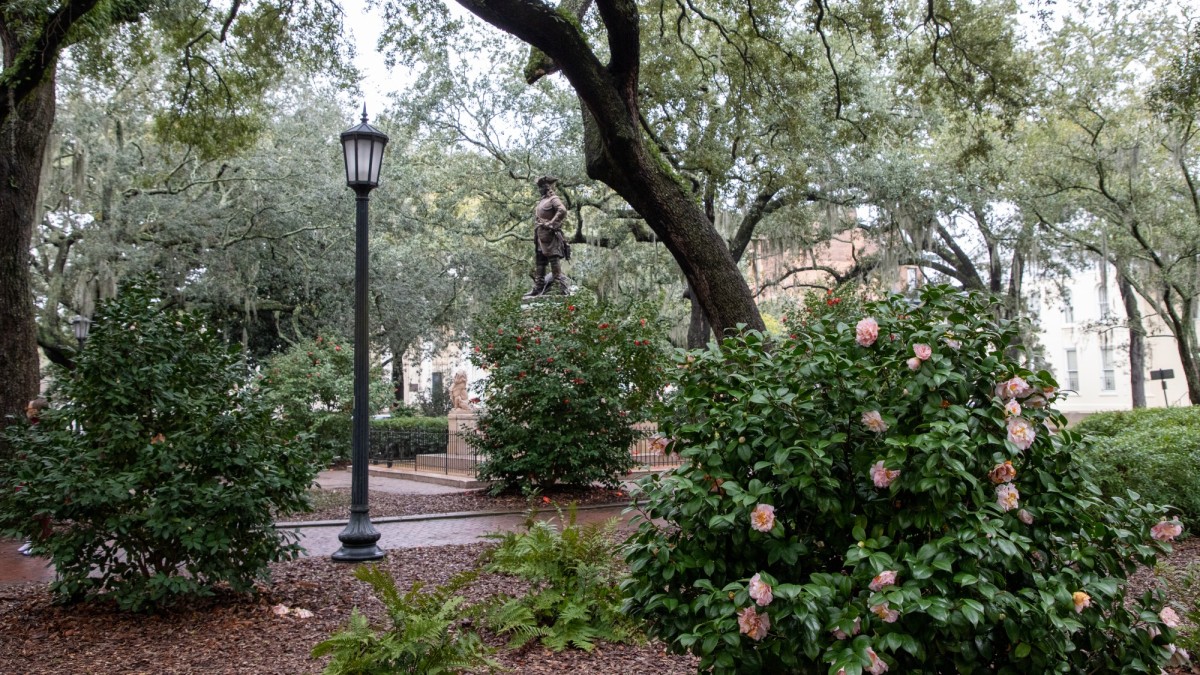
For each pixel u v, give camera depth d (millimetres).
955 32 14617
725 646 2980
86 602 6863
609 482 14938
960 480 2918
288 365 20531
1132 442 10047
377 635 4430
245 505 6438
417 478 18141
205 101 16828
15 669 5238
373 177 9523
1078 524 3238
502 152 26766
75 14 11648
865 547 2920
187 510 6465
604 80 8852
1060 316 44875
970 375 3164
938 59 15375
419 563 8672
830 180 23656
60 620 6414
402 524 11922
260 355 32188
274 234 27109
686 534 3348
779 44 15375
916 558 2838
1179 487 9648
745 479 3258
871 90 22906
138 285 6984
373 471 20297
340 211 28109
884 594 2744
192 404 6562
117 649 5652
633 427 16672
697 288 9422
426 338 34438
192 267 26594
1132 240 26234
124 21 14953
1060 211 26453
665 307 29484
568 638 5277
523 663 5012
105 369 6473
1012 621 2820
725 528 3174
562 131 25688
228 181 26188
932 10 14516
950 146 24812
